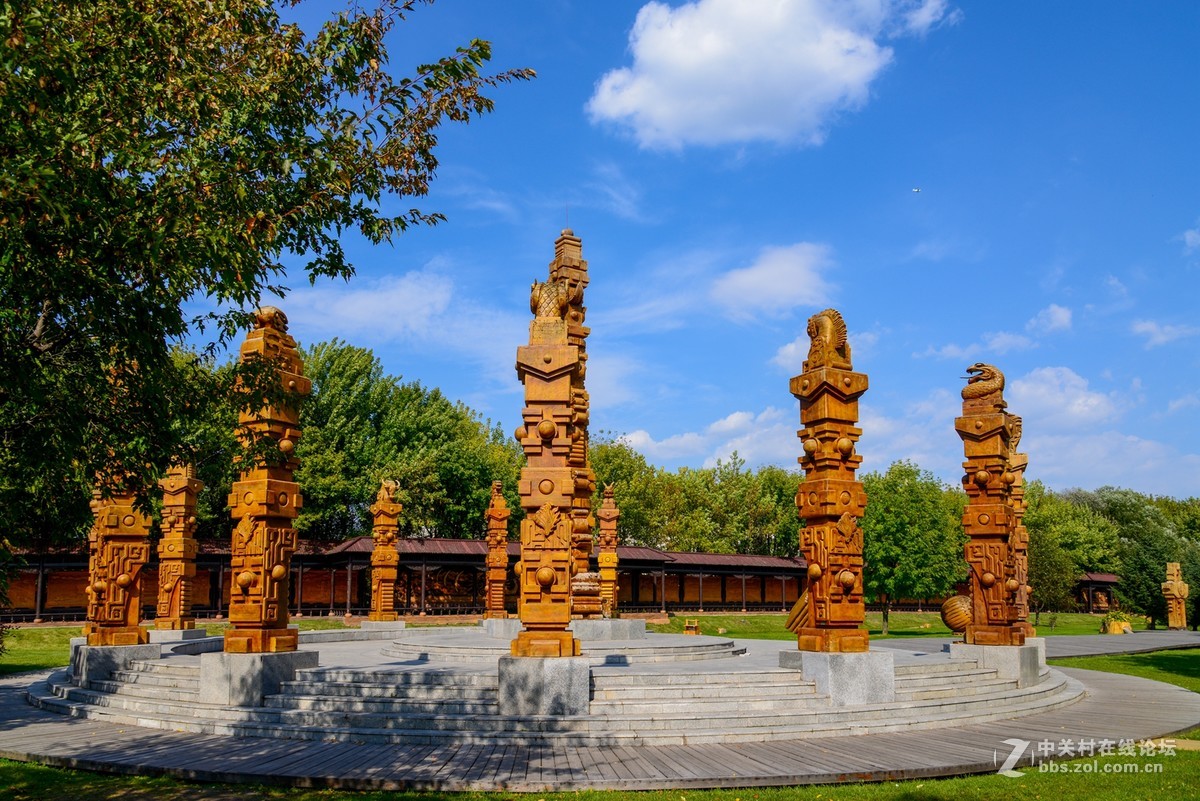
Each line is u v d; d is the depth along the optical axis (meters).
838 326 16.12
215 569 50.03
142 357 8.32
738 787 10.06
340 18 9.51
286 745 12.30
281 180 9.04
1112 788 10.26
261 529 14.97
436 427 63.69
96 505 18.41
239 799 9.67
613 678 14.04
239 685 14.23
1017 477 23.42
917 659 18.56
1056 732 13.80
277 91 9.08
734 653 20.64
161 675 16.36
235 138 8.66
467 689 13.62
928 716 14.34
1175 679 23.70
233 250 7.93
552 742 12.14
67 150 6.93
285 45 9.57
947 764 10.98
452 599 59.31
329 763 11.02
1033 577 57.94
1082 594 77.56
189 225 7.70
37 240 7.11
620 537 70.88
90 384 8.35
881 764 11.01
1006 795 9.90
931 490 57.78
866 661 14.59
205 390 9.49
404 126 9.91
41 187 6.43
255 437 12.73
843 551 15.16
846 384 15.71
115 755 11.66
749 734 12.62
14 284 7.14
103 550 18.23
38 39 6.83
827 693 14.34
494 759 11.26
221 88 8.60
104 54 8.07
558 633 13.34
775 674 14.81
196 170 8.01
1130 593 69.44
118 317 7.68
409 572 56.81
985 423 19.17
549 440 13.87
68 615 44.81
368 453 59.16
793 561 69.12
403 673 14.28
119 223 7.48
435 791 9.91
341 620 48.56
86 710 15.47
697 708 13.48
